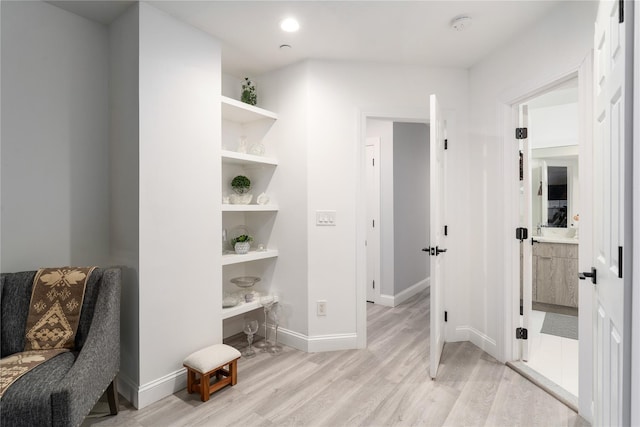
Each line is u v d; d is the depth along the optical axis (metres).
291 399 2.03
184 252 2.19
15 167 1.91
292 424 1.79
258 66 2.87
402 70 2.83
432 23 2.22
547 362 2.47
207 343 2.32
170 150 2.12
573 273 3.71
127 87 2.06
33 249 1.97
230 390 2.13
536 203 4.26
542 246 3.90
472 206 2.84
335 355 2.64
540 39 2.14
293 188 2.80
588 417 1.79
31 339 1.77
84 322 1.85
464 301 2.90
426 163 4.90
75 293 1.86
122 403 2.00
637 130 0.93
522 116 2.49
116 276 1.88
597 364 1.51
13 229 1.90
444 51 2.60
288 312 2.85
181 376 2.16
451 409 1.91
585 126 1.82
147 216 2.00
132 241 2.01
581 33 1.85
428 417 1.84
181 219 2.18
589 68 1.79
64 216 2.08
